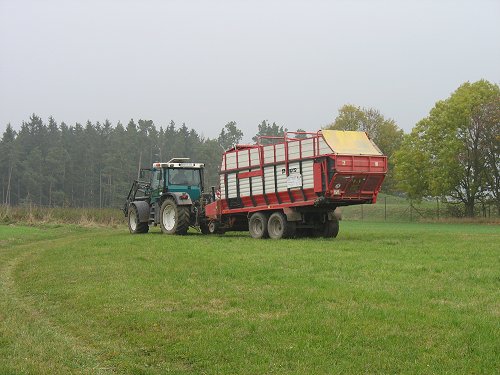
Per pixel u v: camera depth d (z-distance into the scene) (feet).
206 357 24.11
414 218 188.85
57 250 61.41
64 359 24.53
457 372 21.18
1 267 53.62
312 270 40.81
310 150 66.90
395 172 186.09
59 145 293.23
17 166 291.17
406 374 21.21
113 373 23.24
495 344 23.41
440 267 41.29
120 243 64.28
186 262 46.55
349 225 140.56
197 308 31.71
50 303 35.76
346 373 21.61
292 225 69.92
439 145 174.29
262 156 72.84
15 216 123.03
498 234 81.00
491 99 168.96
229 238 71.26
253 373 22.17
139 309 32.12
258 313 29.81
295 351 23.85
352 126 266.57
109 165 285.23
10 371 22.82
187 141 344.90
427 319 26.94
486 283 35.42
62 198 281.74
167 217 82.99
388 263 43.42
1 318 31.58
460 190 177.06
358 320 27.22
